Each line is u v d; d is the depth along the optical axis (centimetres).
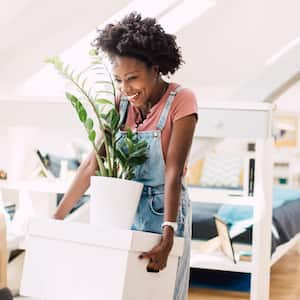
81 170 168
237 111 245
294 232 373
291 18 281
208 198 262
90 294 143
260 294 248
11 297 166
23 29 284
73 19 289
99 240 142
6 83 318
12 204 288
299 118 573
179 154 148
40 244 151
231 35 294
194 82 311
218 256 271
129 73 149
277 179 574
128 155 152
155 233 153
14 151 276
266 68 280
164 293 153
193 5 290
